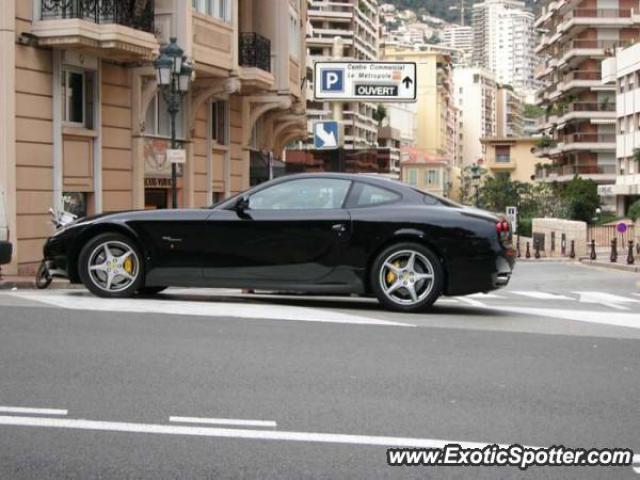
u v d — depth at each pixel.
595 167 86.62
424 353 7.91
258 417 5.80
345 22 121.94
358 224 10.41
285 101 31.50
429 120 163.50
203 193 27.45
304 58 38.19
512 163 140.00
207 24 24.64
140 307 10.29
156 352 7.72
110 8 19.52
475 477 4.77
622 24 84.56
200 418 5.77
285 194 10.73
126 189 22.05
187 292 13.35
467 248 10.27
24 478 4.70
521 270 30.28
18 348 7.84
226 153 29.44
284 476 4.74
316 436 5.42
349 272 10.45
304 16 37.84
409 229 10.35
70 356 7.53
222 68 25.56
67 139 19.66
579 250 46.28
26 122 18.33
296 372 7.05
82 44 18.73
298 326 9.18
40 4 18.73
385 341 8.45
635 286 20.34
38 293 12.04
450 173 150.00
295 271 10.52
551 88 96.31
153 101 23.89
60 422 5.67
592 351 8.21
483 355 7.88
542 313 11.02
